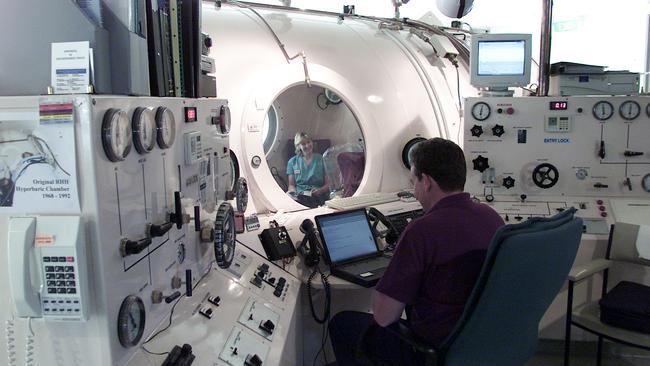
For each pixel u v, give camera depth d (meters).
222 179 1.84
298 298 1.91
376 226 2.37
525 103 2.69
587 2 4.30
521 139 2.71
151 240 1.12
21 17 1.05
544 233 1.37
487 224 1.52
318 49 2.81
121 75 1.12
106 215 0.96
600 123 2.67
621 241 2.42
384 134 2.92
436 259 1.46
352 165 2.97
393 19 3.43
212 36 2.49
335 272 2.04
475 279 1.47
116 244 1.00
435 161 1.55
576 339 2.68
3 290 0.98
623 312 2.07
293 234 2.24
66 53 1.03
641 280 2.58
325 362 2.47
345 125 2.99
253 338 1.43
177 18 1.50
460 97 3.35
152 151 1.18
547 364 2.64
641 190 2.69
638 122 2.65
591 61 4.37
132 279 1.08
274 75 2.57
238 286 1.67
